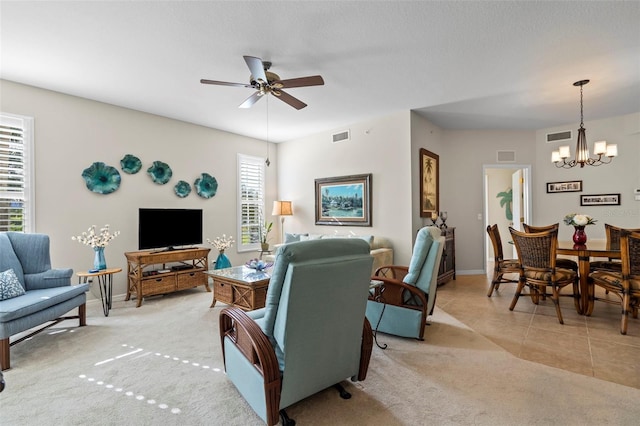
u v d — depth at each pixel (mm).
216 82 2920
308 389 1800
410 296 2914
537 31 2631
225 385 2156
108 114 4293
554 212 5645
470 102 4355
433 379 2191
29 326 2598
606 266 3883
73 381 2217
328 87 3811
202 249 4719
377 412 1843
